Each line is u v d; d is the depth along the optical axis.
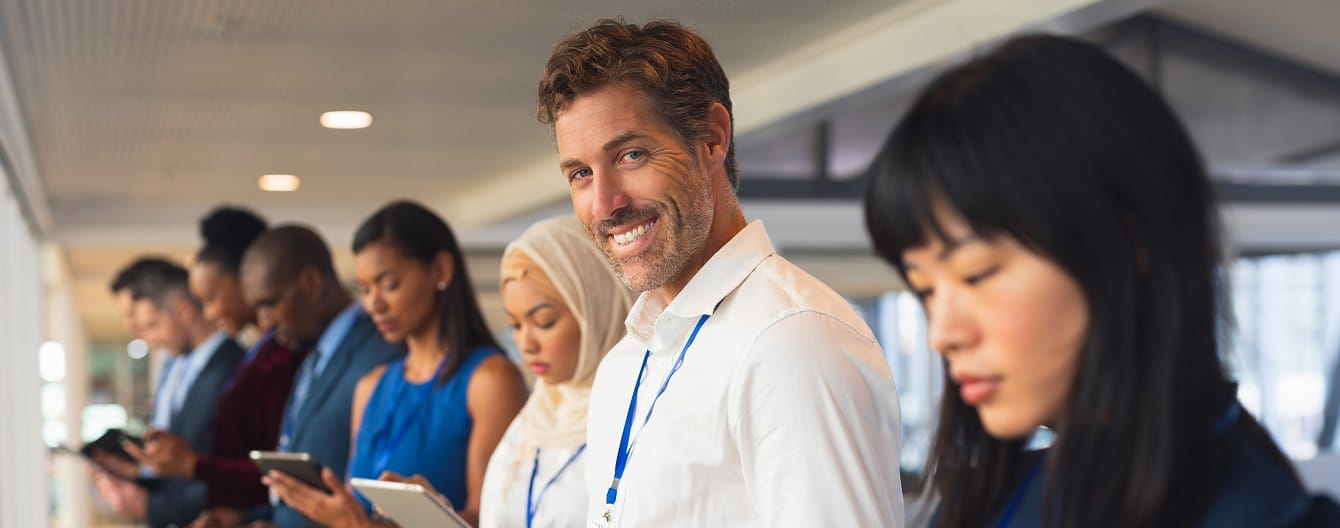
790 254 8.36
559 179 6.50
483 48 4.02
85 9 3.50
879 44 3.91
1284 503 0.76
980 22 3.49
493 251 8.55
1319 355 8.93
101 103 4.82
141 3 3.44
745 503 1.47
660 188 1.57
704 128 1.61
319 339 3.70
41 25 3.66
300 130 5.47
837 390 1.42
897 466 1.50
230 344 4.40
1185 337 0.75
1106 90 0.76
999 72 0.78
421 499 1.88
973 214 0.77
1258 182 8.07
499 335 8.48
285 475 2.46
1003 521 0.91
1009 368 0.79
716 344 1.51
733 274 1.54
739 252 1.55
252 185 7.24
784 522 1.40
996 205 0.76
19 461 5.91
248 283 3.64
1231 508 0.76
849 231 8.12
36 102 4.77
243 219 4.46
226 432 3.80
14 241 5.64
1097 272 0.75
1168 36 8.00
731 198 1.69
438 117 5.22
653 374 1.61
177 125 5.31
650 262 1.59
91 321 13.12
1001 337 0.78
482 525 2.30
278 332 3.74
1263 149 8.05
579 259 2.25
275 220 8.16
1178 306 0.75
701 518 1.48
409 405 2.65
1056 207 0.75
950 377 0.94
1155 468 0.75
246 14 3.58
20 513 5.92
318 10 3.54
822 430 1.40
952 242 0.78
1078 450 0.78
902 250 0.82
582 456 2.20
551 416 2.30
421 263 2.69
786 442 1.41
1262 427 0.83
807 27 3.86
